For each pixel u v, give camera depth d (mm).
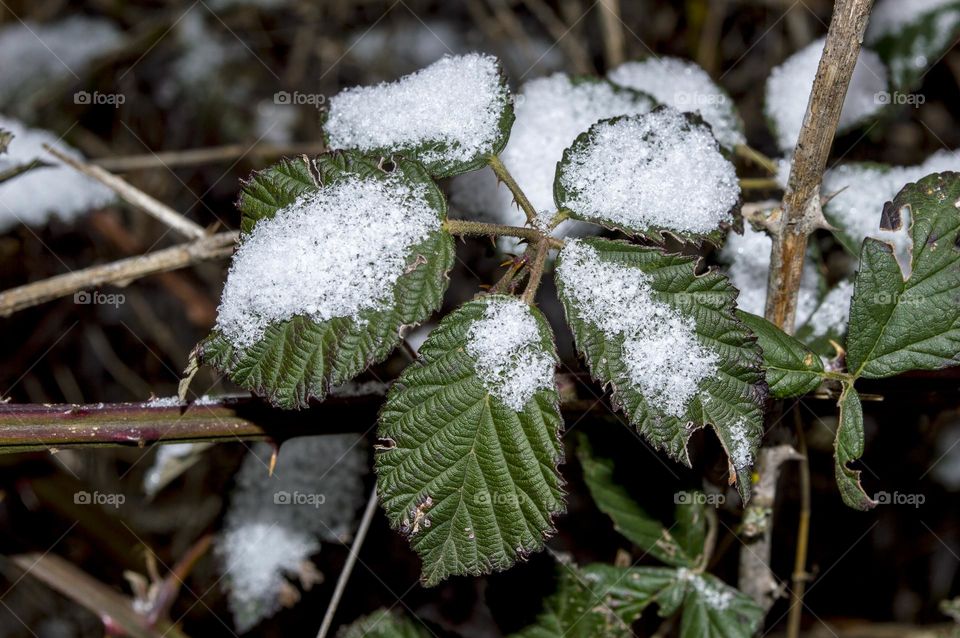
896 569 760
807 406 569
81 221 843
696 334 504
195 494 788
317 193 510
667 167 524
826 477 726
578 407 552
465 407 500
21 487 689
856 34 501
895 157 747
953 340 517
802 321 582
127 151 907
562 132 579
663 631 638
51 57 902
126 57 910
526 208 520
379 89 540
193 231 643
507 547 500
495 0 908
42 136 690
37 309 849
